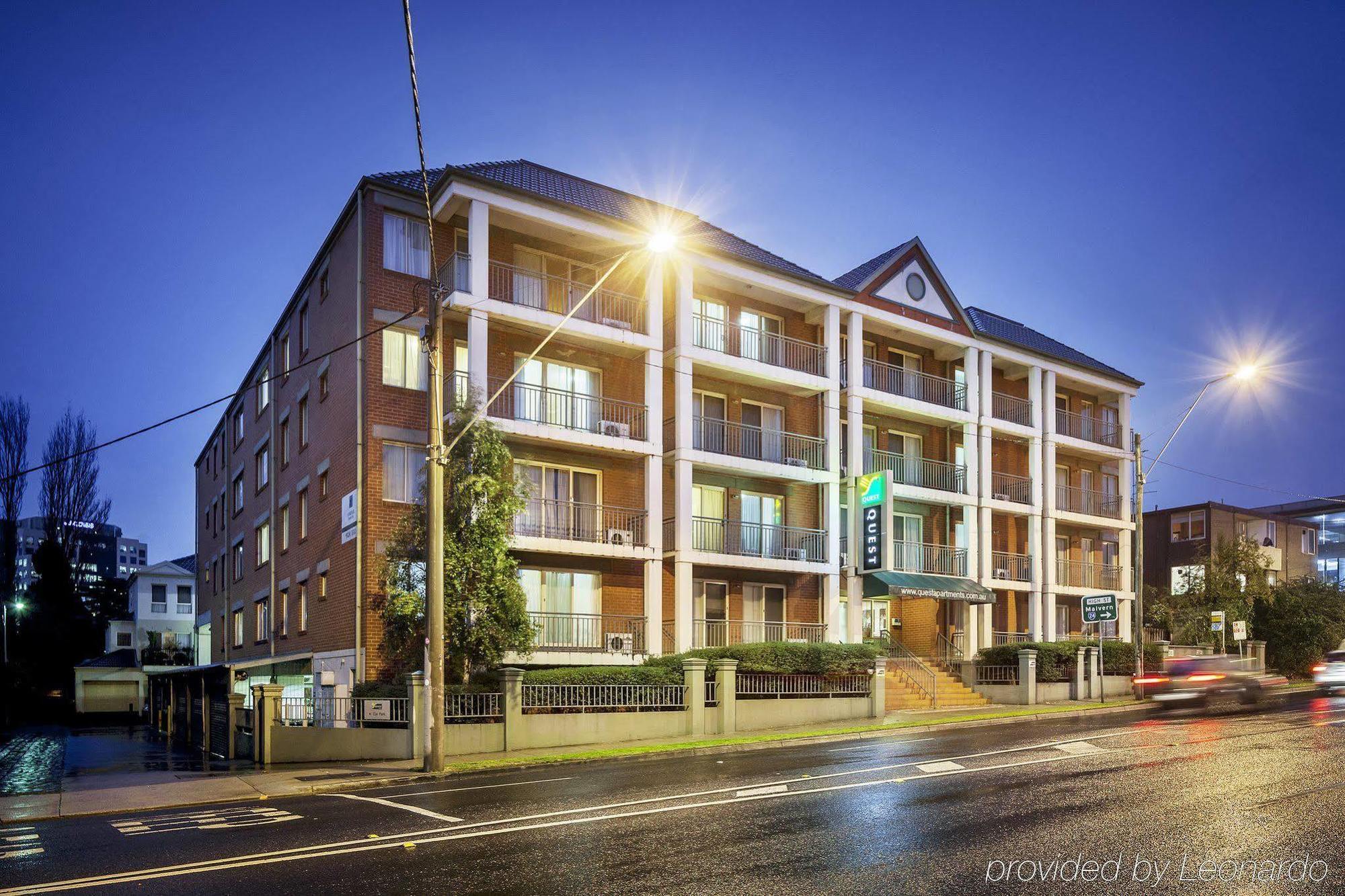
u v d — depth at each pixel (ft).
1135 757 51.57
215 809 44.04
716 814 37.55
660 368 89.45
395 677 72.18
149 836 36.65
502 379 83.92
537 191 85.51
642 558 86.22
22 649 189.98
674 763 57.06
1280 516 181.57
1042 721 80.94
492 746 63.77
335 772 55.83
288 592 97.55
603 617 85.20
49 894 27.48
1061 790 41.37
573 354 87.81
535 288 85.97
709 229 103.04
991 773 47.06
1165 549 175.22
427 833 35.09
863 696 85.10
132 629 198.49
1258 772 45.42
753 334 100.94
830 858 30.01
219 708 74.54
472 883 27.76
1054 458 124.36
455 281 79.25
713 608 94.73
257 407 116.88
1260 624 134.82
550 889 26.94
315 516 89.81
